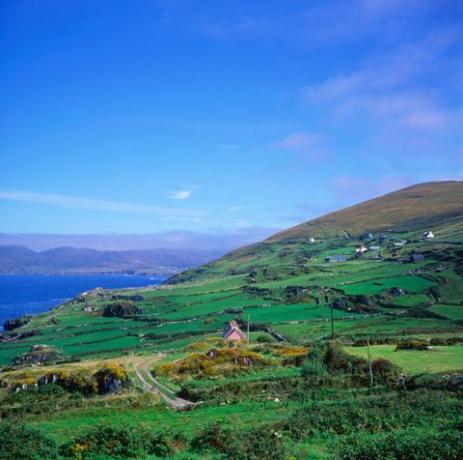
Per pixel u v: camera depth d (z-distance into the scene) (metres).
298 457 30.52
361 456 28.67
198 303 184.38
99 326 161.00
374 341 90.25
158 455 33.50
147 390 65.50
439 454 27.73
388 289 159.12
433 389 52.72
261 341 109.88
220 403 55.81
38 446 33.44
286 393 58.56
